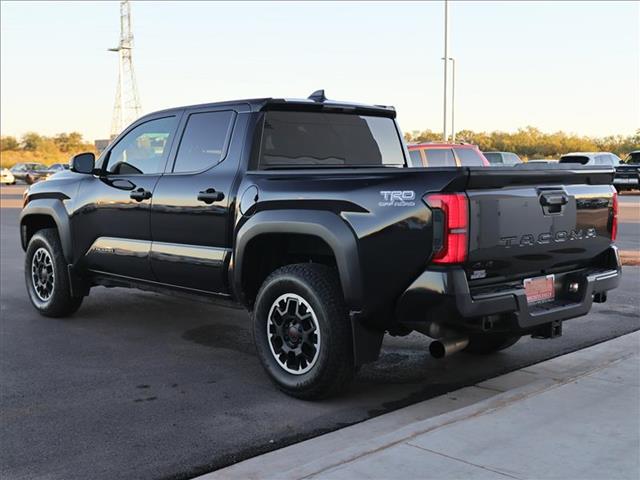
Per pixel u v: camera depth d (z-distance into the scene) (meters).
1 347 6.50
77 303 7.54
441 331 4.51
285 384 5.08
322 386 4.89
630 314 7.66
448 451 3.89
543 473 3.62
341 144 6.21
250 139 5.59
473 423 4.29
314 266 5.02
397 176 4.51
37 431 4.48
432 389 5.31
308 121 5.97
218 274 5.63
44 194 7.48
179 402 5.04
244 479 3.73
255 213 5.24
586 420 4.33
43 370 5.79
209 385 5.43
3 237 16.14
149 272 6.32
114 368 5.86
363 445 3.98
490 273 4.54
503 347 6.00
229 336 6.95
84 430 4.50
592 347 6.20
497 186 4.47
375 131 6.54
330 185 4.84
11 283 9.87
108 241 6.70
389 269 4.50
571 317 4.96
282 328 5.14
